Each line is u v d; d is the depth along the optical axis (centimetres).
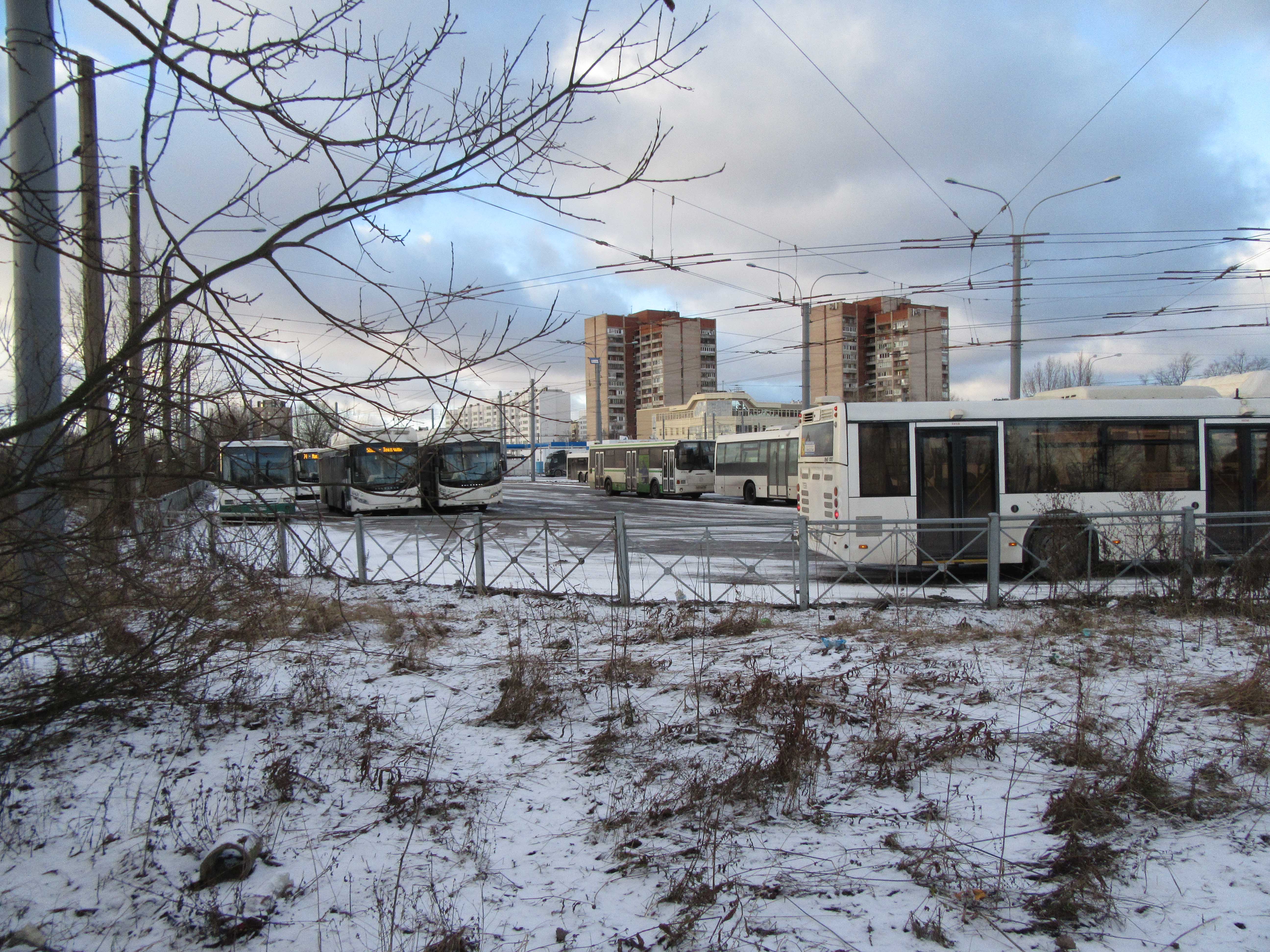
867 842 359
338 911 308
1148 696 566
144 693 467
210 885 327
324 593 1052
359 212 299
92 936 294
